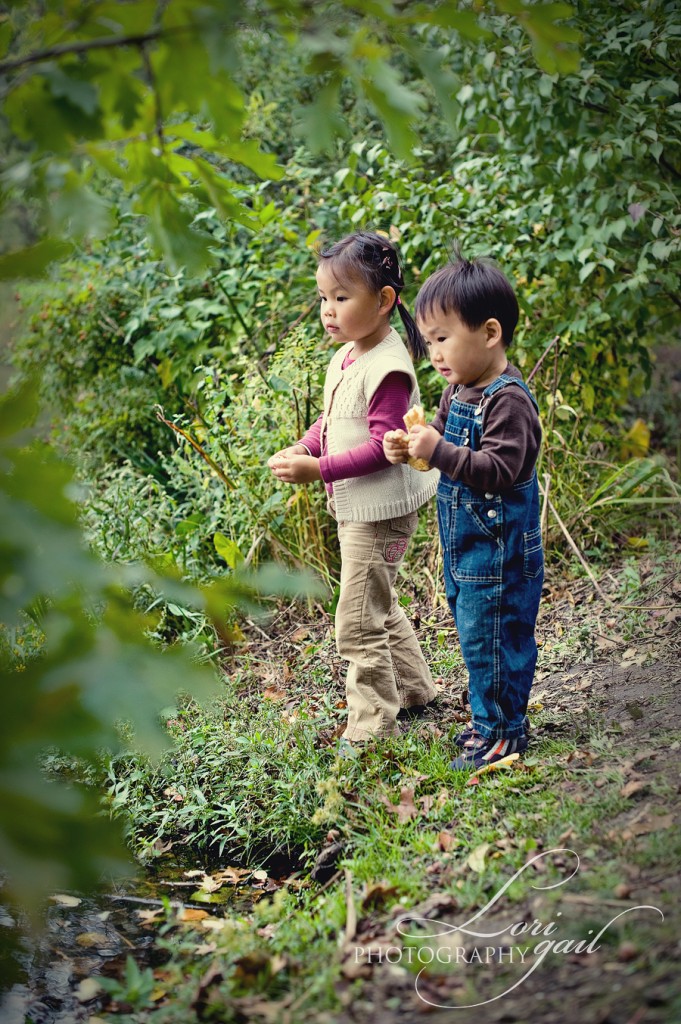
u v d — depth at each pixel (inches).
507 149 183.8
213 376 181.6
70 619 45.7
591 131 175.2
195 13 52.9
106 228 55.4
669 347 243.1
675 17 158.7
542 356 172.7
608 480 173.3
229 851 111.9
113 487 173.5
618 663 129.6
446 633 149.2
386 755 113.6
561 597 156.8
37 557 43.8
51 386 218.1
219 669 151.0
